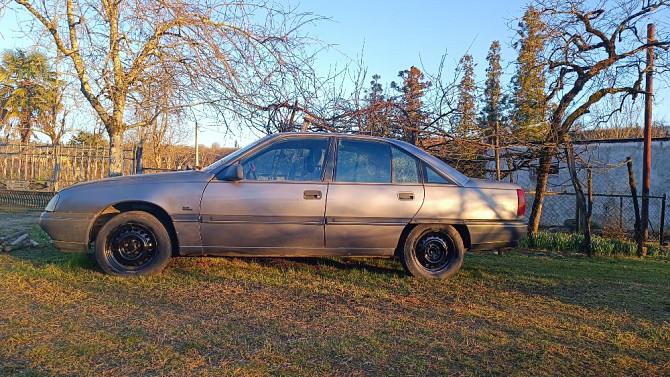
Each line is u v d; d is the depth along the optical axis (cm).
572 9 917
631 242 936
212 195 548
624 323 457
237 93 740
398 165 592
